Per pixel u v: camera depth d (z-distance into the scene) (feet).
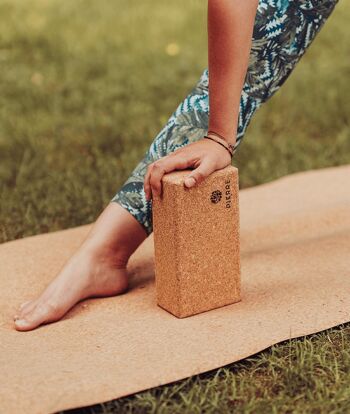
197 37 15.03
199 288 5.97
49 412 4.98
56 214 8.08
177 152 5.88
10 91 11.73
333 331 5.74
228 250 6.02
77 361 5.47
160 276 6.07
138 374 5.28
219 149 5.87
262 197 8.36
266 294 6.22
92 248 6.29
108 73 12.64
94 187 8.66
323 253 6.84
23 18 16.30
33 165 9.26
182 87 11.93
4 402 5.06
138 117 10.78
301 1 6.18
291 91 11.73
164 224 5.91
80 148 9.89
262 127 10.62
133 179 6.35
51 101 11.37
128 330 5.84
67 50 13.92
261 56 6.23
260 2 6.15
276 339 5.59
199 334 5.71
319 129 10.51
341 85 11.89
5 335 5.94
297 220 7.63
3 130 10.31
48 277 6.65
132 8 17.42
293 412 5.04
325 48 13.87
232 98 5.83
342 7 16.72
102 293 6.33
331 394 5.19
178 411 5.08
